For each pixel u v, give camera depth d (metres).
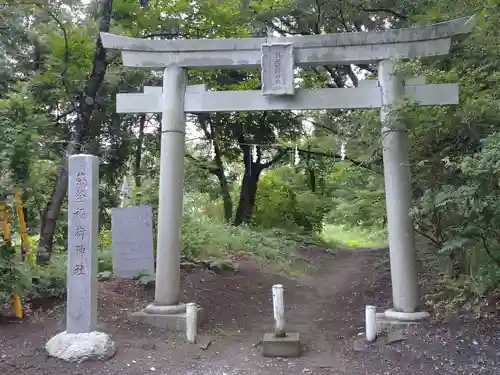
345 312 8.70
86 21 10.89
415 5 10.37
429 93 7.10
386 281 10.20
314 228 19.80
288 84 7.37
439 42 7.21
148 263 9.35
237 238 13.99
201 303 8.89
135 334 6.86
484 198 5.74
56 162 9.44
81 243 6.00
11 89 10.36
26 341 6.13
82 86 11.06
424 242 9.67
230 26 10.81
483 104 6.90
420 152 7.68
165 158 7.60
